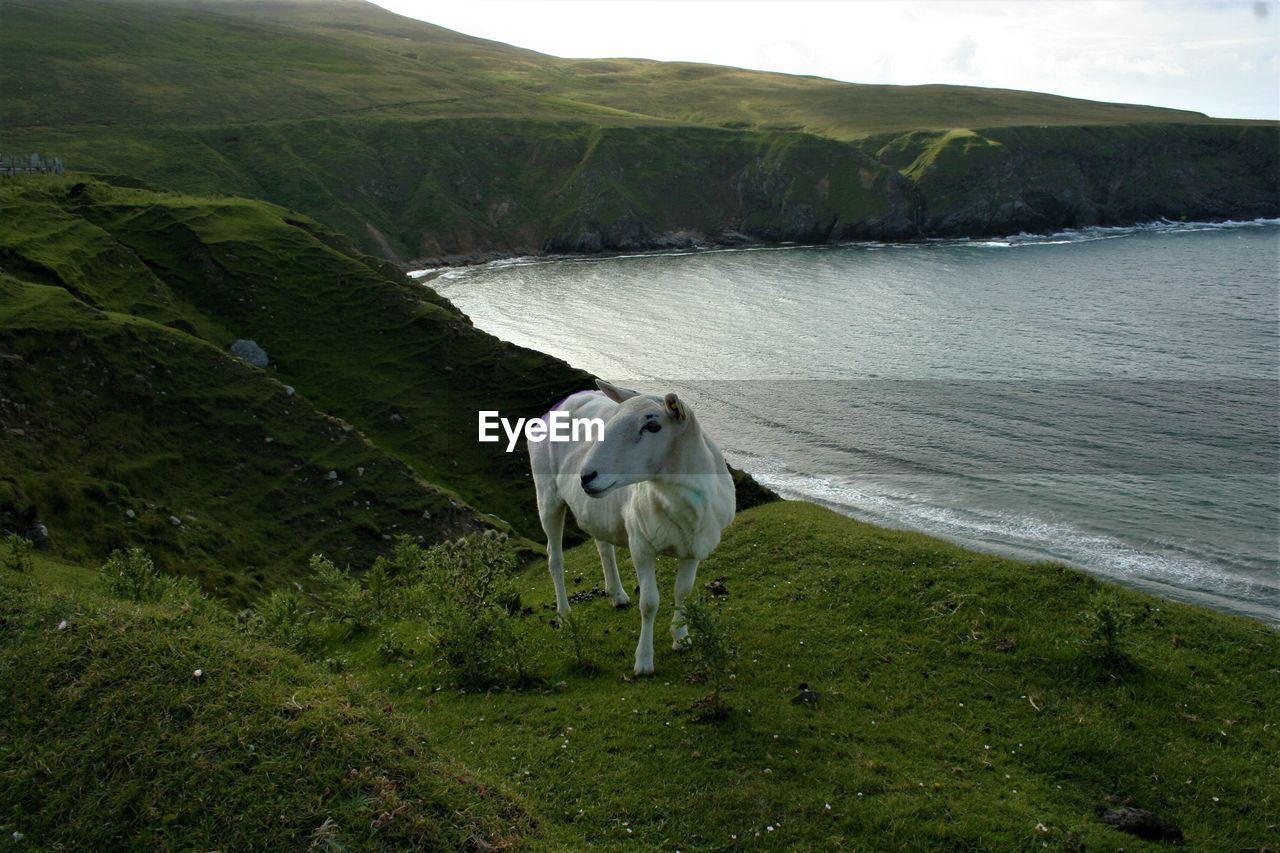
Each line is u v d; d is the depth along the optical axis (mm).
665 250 156000
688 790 7414
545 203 158125
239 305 47594
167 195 60938
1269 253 129125
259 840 5785
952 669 9891
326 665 9805
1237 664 10203
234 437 32562
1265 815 7582
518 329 88188
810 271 125625
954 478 49312
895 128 191375
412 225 143000
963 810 7258
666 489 8547
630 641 10828
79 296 39875
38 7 173125
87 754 6324
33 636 7398
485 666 9789
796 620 11250
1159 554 39062
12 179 55906
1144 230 161375
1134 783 7973
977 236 158250
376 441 40688
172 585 12133
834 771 7684
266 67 179500
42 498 23094
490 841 6168
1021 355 77188
